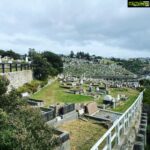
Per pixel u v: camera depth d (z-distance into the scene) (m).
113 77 116.62
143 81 93.38
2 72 23.09
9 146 5.23
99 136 14.50
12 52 68.06
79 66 130.75
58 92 33.06
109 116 20.17
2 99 7.44
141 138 11.11
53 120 15.59
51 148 6.71
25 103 7.81
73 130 15.27
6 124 5.88
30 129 6.41
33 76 37.28
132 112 14.20
